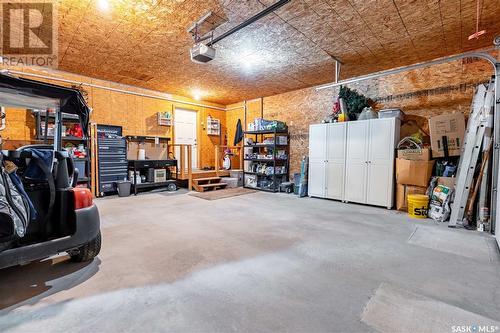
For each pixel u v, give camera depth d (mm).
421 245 2777
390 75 5164
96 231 2168
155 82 6285
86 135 2885
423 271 2152
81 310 1598
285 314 1567
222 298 1744
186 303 1682
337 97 6000
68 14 3145
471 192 3566
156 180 6535
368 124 4902
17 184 1689
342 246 2738
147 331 1410
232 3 2928
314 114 6594
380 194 4742
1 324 1460
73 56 4547
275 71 5430
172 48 4219
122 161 6012
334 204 5098
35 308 1613
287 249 2652
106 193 6098
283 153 6910
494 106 3268
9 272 2104
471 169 3473
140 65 5047
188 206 4832
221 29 3559
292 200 5535
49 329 1421
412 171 4270
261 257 2445
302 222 3715
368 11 3119
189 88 6852
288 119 7195
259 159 6988
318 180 5758
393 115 4668
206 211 4410
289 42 3998
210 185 6770
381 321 1496
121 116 6402
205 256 2463
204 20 3293
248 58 4691
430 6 3006
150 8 3023
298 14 3184
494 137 3207
